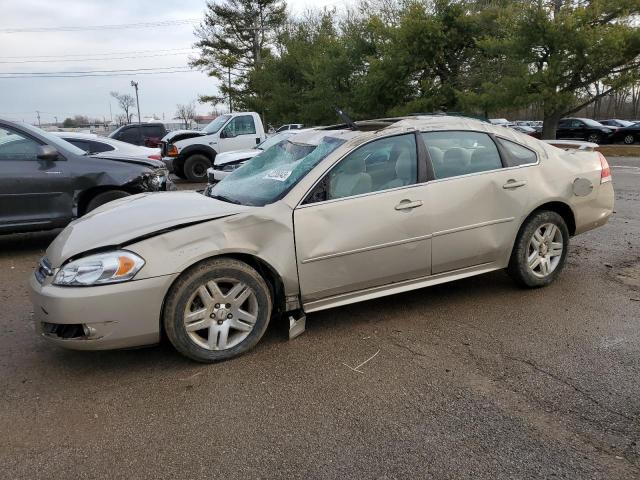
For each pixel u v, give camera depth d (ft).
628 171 52.65
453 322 13.94
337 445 8.99
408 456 8.66
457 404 10.13
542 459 8.52
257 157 15.96
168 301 11.26
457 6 80.12
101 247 11.00
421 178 13.74
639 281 16.92
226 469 8.46
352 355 12.22
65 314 10.59
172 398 10.58
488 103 74.74
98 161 23.17
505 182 14.79
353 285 13.08
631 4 68.49
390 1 103.55
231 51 151.64
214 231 11.59
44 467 8.61
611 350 12.17
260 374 11.44
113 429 9.60
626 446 8.81
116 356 12.46
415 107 80.48
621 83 69.00
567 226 16.58
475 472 8.25
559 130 110.63
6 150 21.90
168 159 51.42
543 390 10.54
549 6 70.90
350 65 96.99
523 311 14.56
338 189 12.87
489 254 14.85
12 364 12.17
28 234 27.27
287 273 12.23
